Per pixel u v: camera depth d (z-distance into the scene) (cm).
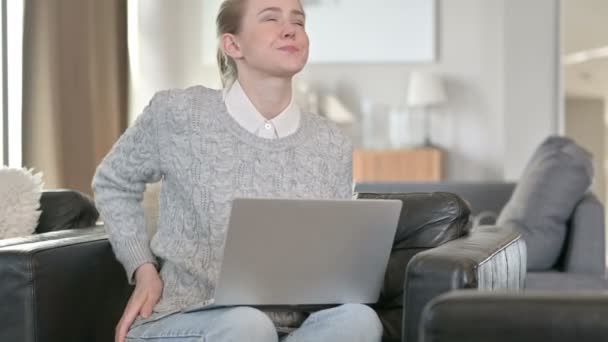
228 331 172
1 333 184
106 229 206
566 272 346
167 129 202
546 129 675
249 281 180
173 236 201
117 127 592
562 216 348
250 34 201
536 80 674
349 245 185
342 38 702
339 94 704
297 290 185
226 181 198
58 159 519
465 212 221
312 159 205
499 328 110
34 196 256
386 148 689
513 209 360
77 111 543
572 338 107
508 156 677
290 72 200
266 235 175
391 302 218
